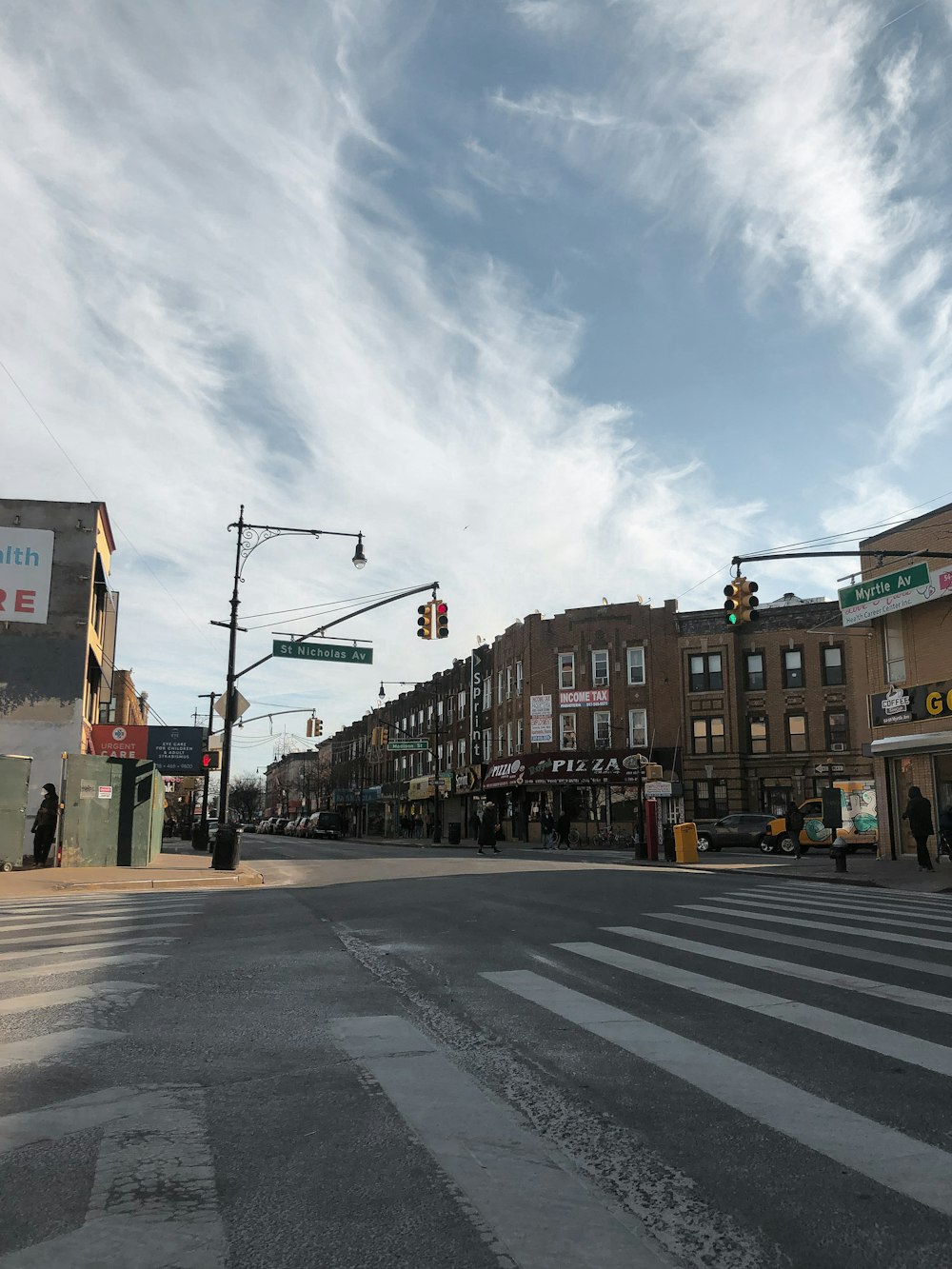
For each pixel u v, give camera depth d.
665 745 47.09
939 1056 5.33
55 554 26.08
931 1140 4.06
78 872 21.20
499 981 7.50
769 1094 4.68
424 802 72.69
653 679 48.16
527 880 18.09
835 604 45.72
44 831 22.73
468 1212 3.38
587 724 49.97
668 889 16.05
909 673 25.86
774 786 45.50
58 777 25.12
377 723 90.50
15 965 8.24
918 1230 3.25
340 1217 3.34
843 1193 3.54
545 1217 3.35
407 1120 4.33
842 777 44.34
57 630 25.78
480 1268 2.99
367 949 9.18
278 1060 5.29
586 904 13.22
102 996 6.93
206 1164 3.81
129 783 24.84
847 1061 5.23
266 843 54.25
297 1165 3.80
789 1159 3.87
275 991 7.12
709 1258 3.06
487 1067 5.14
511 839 54.38
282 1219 3.32
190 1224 3.28
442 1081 4.89
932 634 25.12
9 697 25.31
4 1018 6.25
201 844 38.78
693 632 47.81
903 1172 3.73
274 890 17.50
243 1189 3.58
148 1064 5.21
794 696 45.66
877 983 7.33
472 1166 3.79
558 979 7.57
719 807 45.78
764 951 8.93
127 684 53.69
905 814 21.97
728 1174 3.72
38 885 17.69
